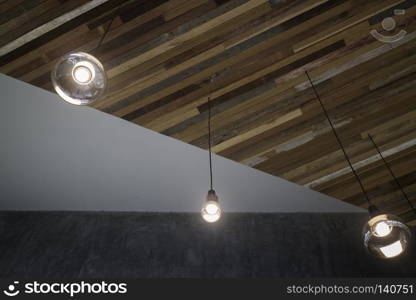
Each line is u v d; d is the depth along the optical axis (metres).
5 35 2.59
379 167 3.41
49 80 2.82
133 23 2.64
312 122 3.18
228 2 2.62
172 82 2.90
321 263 3.07
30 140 3.22
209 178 3.45
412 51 2.93
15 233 3.56
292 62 2.90
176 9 2.62
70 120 3.07
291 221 3.59
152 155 3.30
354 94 3.10
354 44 2.87
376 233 2.05
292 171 3.40
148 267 3.08
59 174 3.49
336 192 3.53
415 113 3.18
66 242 3.41
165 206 3.72
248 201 3.61
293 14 2.70
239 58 2.85
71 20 2.58
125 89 2.89
